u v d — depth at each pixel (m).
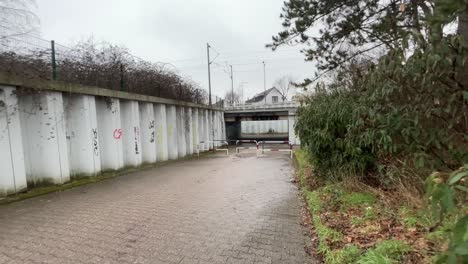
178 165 14.08
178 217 5.25
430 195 1.92
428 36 2.85
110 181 9.41
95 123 9.76
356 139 5.42
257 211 5.57
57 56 9.16
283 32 11.31
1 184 6.61
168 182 8.97
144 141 13.33
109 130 10.68
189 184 8.51
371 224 4.14
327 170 7.05
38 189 7.55
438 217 2.02
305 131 7.54
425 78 3.02
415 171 4.54
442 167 3.42
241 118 35.41
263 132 48.25
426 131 3.45
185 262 3.53
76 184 8.54
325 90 8.05
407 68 3.27
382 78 3.73
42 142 7.87
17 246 4.07
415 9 5.02
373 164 6.01
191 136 18.92
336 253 3.37
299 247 3.92
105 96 10.39
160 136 14.69
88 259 3.65
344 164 6.47
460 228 1.50
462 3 1.89
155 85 14.96
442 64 2.82
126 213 5.55
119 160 11.05
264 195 6.87
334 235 3.90
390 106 3.70
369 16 10.22
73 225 4.90
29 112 7.64
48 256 3.75
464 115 3.08
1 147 6.67
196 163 14.95
